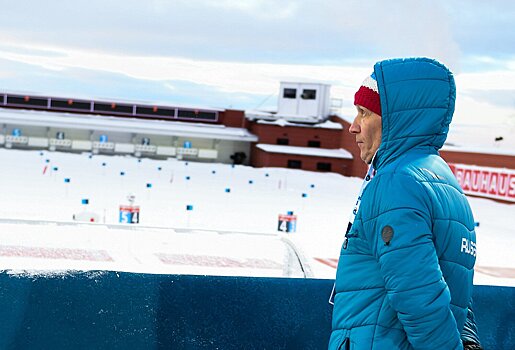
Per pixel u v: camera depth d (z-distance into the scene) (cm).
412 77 195
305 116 4266
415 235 182
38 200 1728
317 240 1348
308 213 1939
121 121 4319
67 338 249
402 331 190
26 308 246
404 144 197
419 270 180
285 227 1379
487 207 2488
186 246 766
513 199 2575
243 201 2123
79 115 4319
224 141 4472
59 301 249
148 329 258
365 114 204
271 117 4334
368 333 192
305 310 277
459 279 195
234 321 268
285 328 274
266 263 725
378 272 193
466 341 207
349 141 4062
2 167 2686
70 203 1712
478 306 293
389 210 186
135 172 2978
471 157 3044
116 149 4244
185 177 2909
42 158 3366
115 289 255
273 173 3612
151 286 259
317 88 4275
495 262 1227
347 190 2977
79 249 731
